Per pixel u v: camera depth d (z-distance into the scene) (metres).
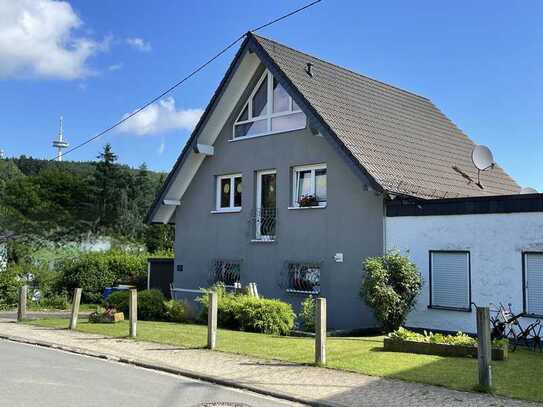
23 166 73.44
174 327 17.19
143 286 29.64
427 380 9.51
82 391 8.78
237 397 8.69
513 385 9.16
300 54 21.36
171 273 25.91
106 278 29.81
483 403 8.12
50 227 50.72
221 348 12.98
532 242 14.05
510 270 14.40
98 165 63.22
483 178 21.25
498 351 11.38
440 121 24.28
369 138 18.55
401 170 17.75
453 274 15.45
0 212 46.50
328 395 8.65
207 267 22.11
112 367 11.05
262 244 20.19
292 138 19.50
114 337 14.98
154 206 23.30
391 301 15.16
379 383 9.41
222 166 21.83
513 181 23.20
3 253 32.25
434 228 15.81
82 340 14.45
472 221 15.13
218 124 21.81
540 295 13.90
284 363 11.20
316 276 18.70
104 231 58.12
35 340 14.54
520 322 14.05
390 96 23.38
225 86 20.75
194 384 9.58
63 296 28.14
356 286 17.38
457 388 8.98
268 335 15.57
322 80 20.55
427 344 12.09
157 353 12.41
